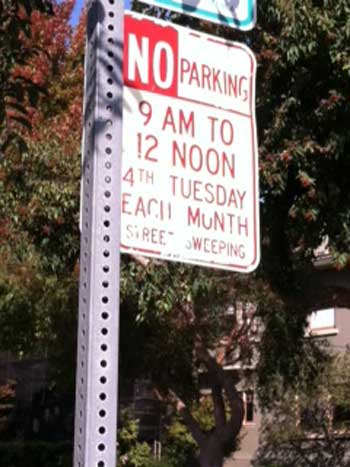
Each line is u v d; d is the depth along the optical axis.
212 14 3.31
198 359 18.00
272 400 21.48
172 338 17.25
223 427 18.22
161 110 3.01
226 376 17.91
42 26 19.02
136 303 13.71
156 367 18.06
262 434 25.33
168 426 25.53
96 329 2.66
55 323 17.83
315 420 23.97
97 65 2.86
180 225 2.94
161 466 24.12
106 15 2.90
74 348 18.12
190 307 16.75
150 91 3.01
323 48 9.75
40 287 17.36
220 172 3.07
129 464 23.72
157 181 2.94
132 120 2.95
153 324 16.69
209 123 3.10
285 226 10.64
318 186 9.79
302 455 24.42
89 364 2.62
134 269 11.34
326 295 12.32
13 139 7.32
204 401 24.20
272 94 10.17
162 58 3.06
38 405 28.55
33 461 26.47
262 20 9.98
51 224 14.20
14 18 6.50
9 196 14.31
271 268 11.22
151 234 2.88
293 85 10.00
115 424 2.61
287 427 24.44
